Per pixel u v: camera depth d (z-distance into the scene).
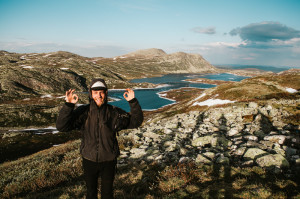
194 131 13.78
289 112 15.67
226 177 6.04
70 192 6.20
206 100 54.75
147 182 6.39
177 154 8.95
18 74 163.25
